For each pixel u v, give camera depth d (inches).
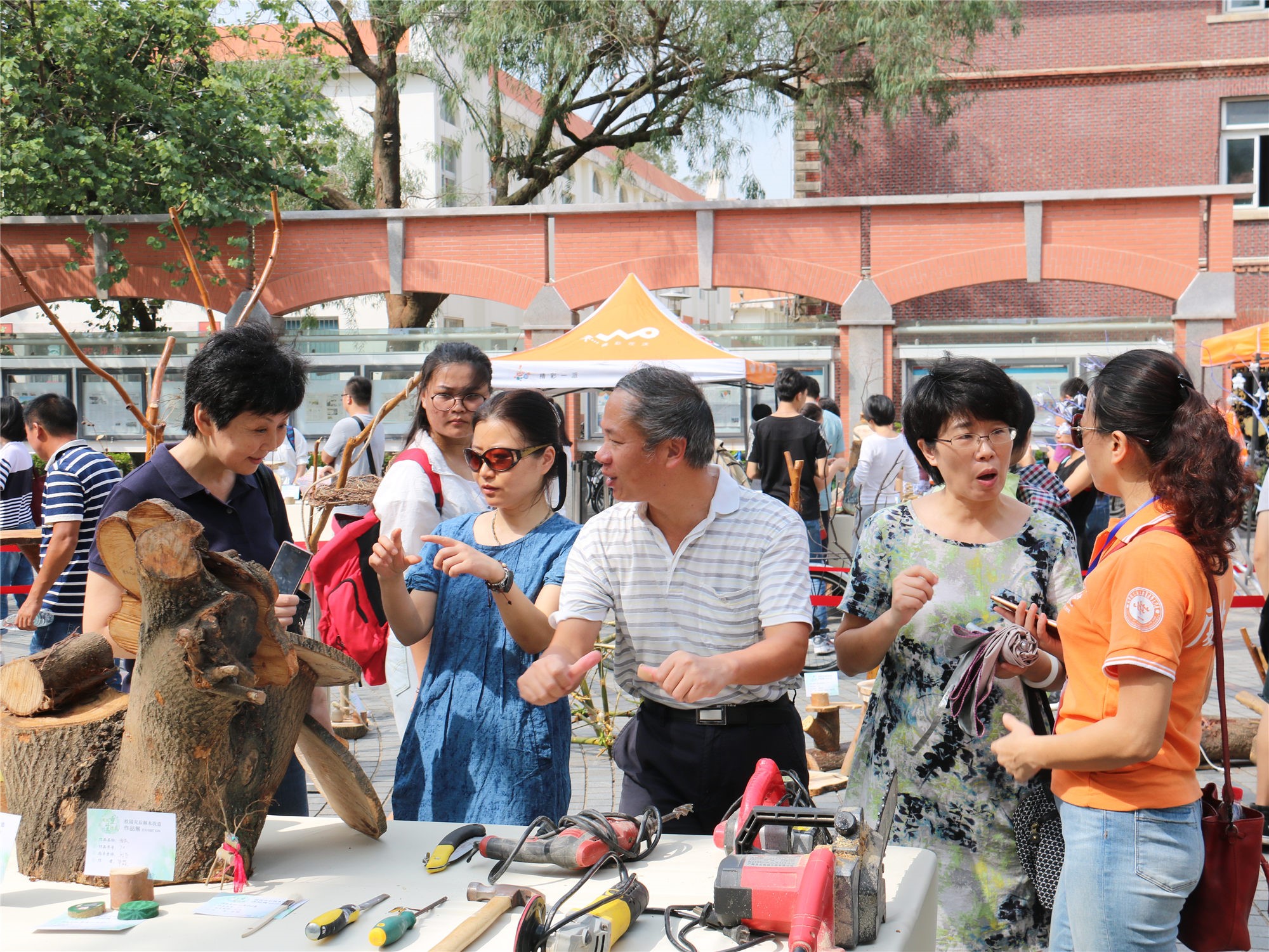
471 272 637.9
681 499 92.9
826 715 208.5
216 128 642.2
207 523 100.7
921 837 101.8
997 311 794.8
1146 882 82.0
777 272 624.4
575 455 525.0
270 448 96.4
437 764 103.0
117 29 616.1
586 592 96.7
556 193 1208.8
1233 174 783.1
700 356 337.1
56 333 620.7
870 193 810.8
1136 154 786.8
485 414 107.5
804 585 92.4
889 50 650.2
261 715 74.5
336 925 65.8
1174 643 78.9
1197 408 83.0
